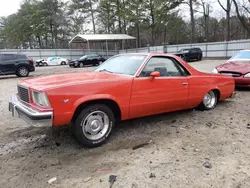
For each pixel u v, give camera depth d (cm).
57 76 384
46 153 330
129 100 365
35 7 4819
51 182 258
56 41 5119
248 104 580
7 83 1123
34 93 317
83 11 4556
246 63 767
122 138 377
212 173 268
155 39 4328
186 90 442
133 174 269
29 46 5884
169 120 462
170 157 308
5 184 257
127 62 419
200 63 2083
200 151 325
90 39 3256
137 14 3819
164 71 417
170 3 3491
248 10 2511
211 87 501
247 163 290
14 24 5012
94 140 342
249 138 369
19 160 312
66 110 307
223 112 512
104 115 352
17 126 448
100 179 261
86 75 389
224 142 354
